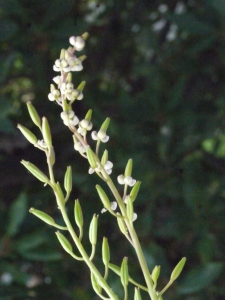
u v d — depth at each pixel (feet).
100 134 0.58
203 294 1.49
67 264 1.51
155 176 1.53
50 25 1.43
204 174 1.58
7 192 1.60
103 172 0.58
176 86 1.56
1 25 1.35
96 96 1.61
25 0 1.41
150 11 1.77
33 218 1.41
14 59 1.39
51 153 0.59
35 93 1.65
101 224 1.55
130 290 1.39
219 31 1.50
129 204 0.59
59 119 1.61
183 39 1.69
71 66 0.56
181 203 1.56
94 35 1.83
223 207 1.54
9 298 1.32
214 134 1.62
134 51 1.85
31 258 1.34
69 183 0.60
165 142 1.55
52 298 1.44
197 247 1.52
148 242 1.53
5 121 1.35
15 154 1.61
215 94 1.70
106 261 0.60
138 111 1.56
